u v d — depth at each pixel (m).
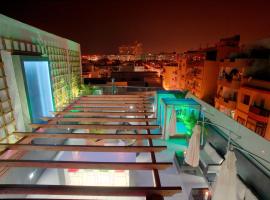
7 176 4.99
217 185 3.18
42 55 8.12
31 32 7.34
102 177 6.55
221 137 8.95
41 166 3.92
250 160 6.83
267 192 5.72
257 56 18.47
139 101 9.48
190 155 4.96
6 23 5.86
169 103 10.68
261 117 15.24
